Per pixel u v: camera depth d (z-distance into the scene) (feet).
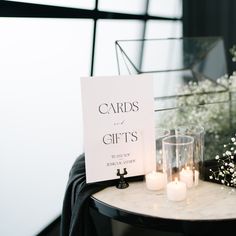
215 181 3.74
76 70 7.03
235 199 3.38
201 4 11.34
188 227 2.99
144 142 3.79
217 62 7.39
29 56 5.88
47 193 6.51
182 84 6.69
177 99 5.83
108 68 7.98
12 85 5.59
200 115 5.35
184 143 3.64
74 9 6.73
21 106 5.80
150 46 7.20
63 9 6.47
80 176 3.98
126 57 6.53
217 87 6.30
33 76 6.00
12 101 5.61
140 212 3.17
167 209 3.22
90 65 7.43
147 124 3.77
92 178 3.67
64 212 4.12
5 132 5.51
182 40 7.48
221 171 3.82
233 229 3.01
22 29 5.70
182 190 3.35
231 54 10.35
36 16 5.92
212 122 5.36
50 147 6.49
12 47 5.55
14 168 5.74
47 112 6.37
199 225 2.97
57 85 6.55
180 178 3.63
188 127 4.00
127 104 3.67
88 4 7.14
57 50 6.49
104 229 5.05
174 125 4.94
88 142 3.60
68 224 4.14
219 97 5.93
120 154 3.74
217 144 4.64
